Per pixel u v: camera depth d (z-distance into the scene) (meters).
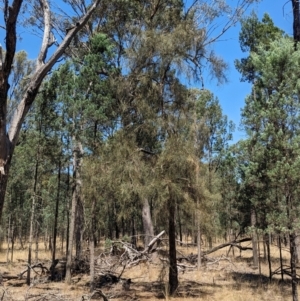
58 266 15.92
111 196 10.15
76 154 12.70
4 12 5.77
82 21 6.78
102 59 11.70
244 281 13.23
